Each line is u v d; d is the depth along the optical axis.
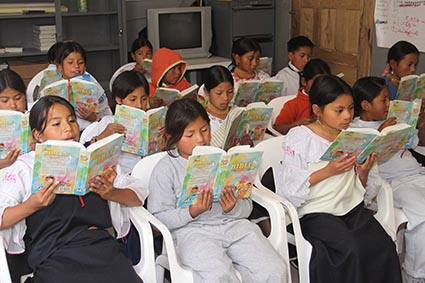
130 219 1.87
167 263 1.87
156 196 1.91
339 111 2.08
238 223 1.94
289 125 2.89
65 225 1.71
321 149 2.10
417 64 3.51
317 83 2.12
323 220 2.04
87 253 1.67
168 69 3.23
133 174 2.03
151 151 2.32
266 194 2.02
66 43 3.22
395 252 2.01
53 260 1.64
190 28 5.28
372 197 2.21
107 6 5.02
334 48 4.65
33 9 4.65
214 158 1.74
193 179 1.75
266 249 1.85
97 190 1.68
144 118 2.25
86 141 2.42
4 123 2.05
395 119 2.39
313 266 1.92
